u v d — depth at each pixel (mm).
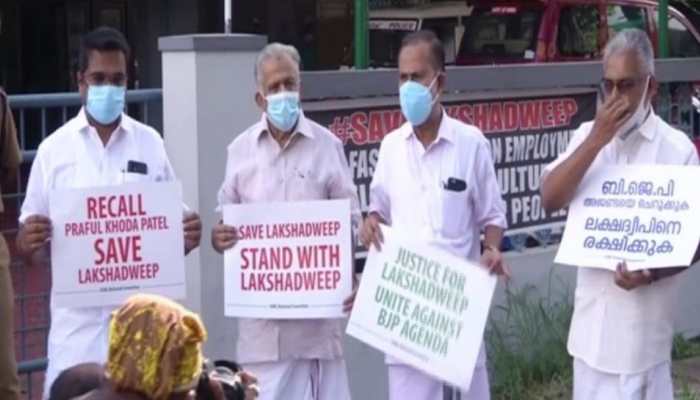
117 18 17719
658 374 5660
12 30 17641
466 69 8312
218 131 6957
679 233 5395
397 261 5723
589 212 5602
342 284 5926
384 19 11531
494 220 6016
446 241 5930
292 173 6047
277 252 5945
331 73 7586
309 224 5918
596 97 9172
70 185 5750
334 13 15000
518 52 11945
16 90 17734
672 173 5461
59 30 17766
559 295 9023
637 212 5496
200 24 17484
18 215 6578
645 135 5582
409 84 5801
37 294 6840
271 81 5891
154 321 3330
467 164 5949
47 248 6141
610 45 5496
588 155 5508
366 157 7816
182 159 6984
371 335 5746
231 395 3895
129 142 5840
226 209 5965
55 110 6836
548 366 8539
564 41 12047
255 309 5980
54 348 5770
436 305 5688
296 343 6086
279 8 16219
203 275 6949
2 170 6199
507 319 8617
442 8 11867
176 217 5734
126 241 5703
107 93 5652
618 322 5582
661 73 9789
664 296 5609
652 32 12820
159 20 17578
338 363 6246
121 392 3342
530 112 8805
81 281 5684
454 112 8383
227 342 7051
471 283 5672
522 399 8250
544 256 8938
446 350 5672
